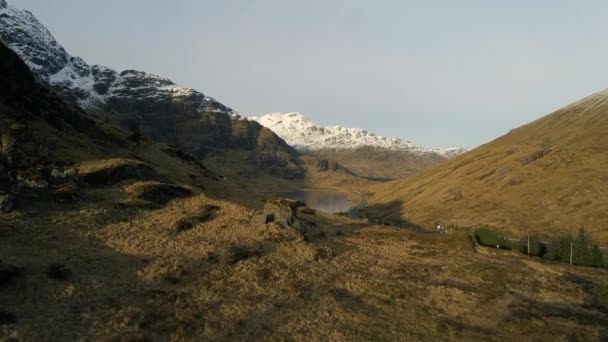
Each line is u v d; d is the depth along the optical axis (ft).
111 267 99.91
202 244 127.75
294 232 153.38
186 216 155.43
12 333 65.31
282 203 169.99
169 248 120.16
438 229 323.37
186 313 83.30
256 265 116.47
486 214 346.95
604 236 267.80
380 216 443.32
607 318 106.63
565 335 91.04
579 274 150.00
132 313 78.74
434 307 104.22
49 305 76.95
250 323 85.05
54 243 105.81
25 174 137.80
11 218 112.27
